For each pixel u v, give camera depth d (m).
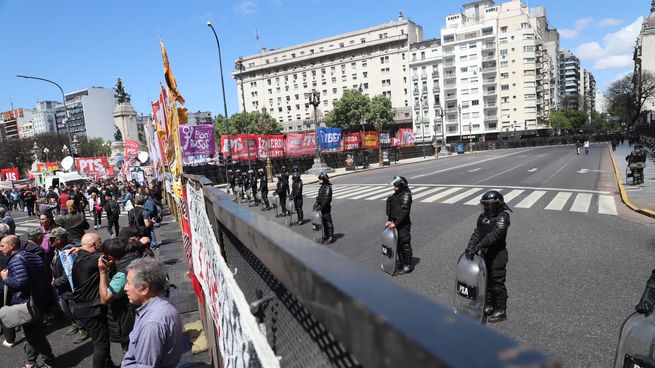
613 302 5.08
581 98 121.44
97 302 4.10
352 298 0.50
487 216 4.70
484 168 29.91
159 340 2.60
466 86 89.88
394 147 52.59
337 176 32.78
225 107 29.23
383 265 6.88
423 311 0.43
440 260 7.32
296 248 0.83
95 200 17.12
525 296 5.47
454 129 91.50
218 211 2.03
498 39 87.75
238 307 1.42
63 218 7.30
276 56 112.88
